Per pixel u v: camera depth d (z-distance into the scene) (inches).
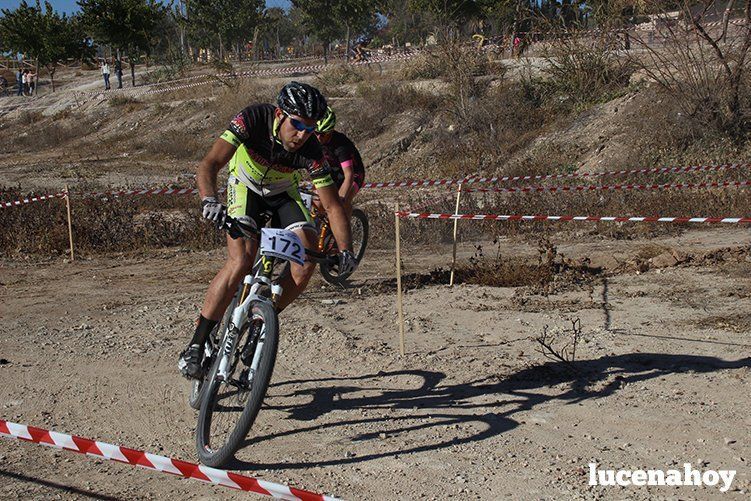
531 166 665.0
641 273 302.8
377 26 1860.2
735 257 317.4
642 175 527.8
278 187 163.8
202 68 1814.7
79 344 227.8
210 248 415.8
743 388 175.5
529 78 856.3
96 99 1523.1
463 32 1201.4
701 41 652.1
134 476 141.7
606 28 753.0
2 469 143.6
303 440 156.9
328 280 259.8
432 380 190.4
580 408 169.3
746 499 128.0
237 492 135.0
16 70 2153.1
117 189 643.5
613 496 130.6
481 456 147.6
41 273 350.3
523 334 226.8
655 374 187.6
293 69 1422.2
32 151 1285.7
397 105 935.7
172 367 204.7
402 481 138.1
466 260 352.2
